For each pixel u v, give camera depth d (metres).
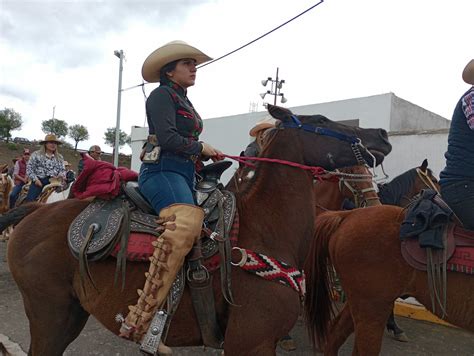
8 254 2.41
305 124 2.44
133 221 2.23
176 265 2.02
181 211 2.06
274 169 2.36
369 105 9.84
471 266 2.55
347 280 3.01
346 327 3.25
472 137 2.60
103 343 4.05
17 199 7.87
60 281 2.30
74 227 2.27
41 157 6.91
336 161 2.40
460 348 4.30
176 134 2.10
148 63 2.30
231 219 2.18
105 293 2.23
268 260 2.14
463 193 2.60
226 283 2.07
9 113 53.41
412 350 4.22
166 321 2.09
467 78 2.81
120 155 46.41
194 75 2.35
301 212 2.34
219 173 2.39
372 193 4.29
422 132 6.23
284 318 2.12
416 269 2.73
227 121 13.98
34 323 2.34
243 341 2.07
